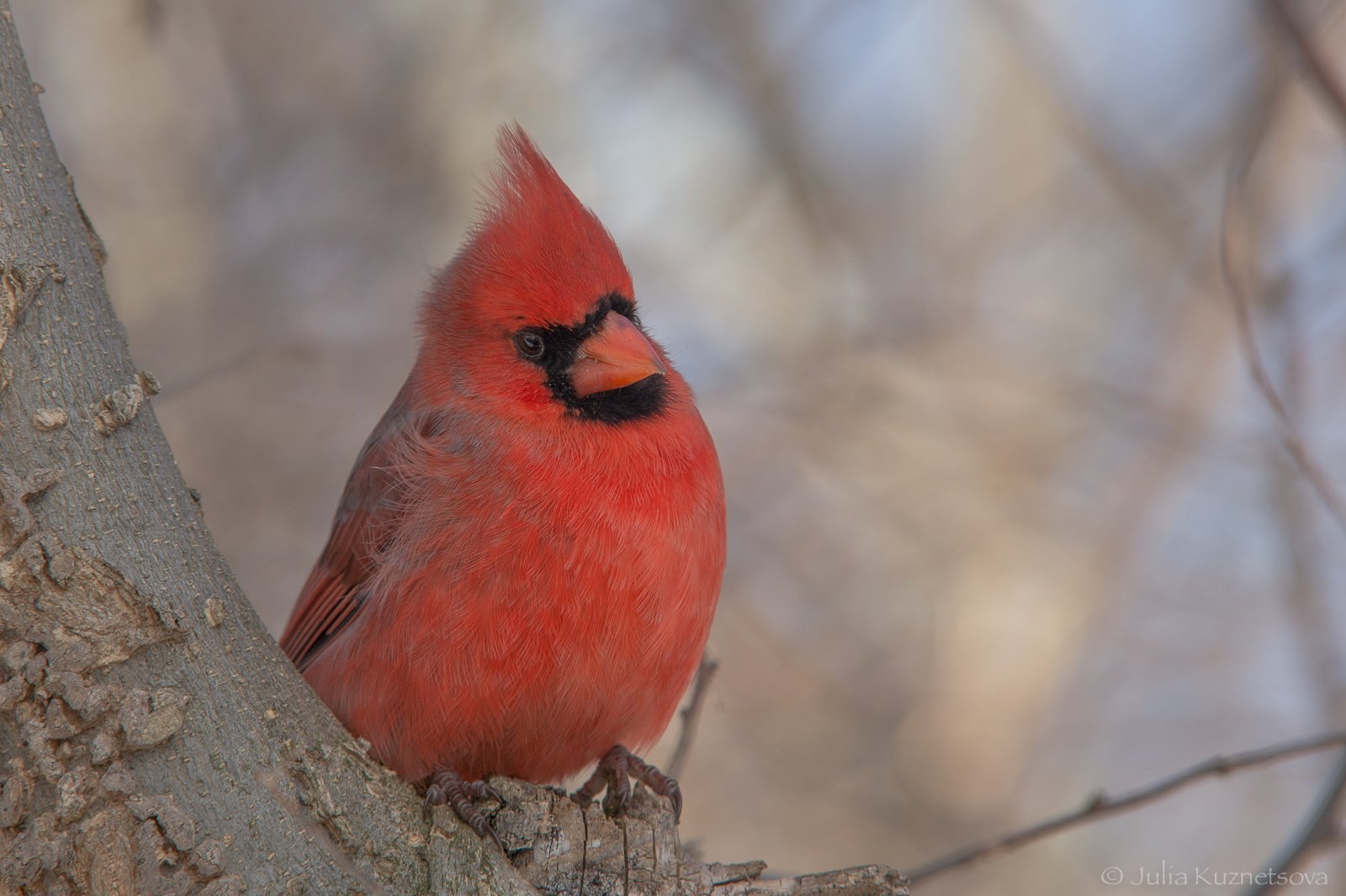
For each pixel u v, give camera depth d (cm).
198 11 1278
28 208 430
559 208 612
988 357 1253
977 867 1122
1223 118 1219
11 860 389
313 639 666
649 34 1331
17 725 397
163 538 423
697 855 596
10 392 412
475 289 617
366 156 1289
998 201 1333
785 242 1319
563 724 584
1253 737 1151
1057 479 1227
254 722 424
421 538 574
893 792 1173
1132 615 1203
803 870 1144
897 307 1277
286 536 1162
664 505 582
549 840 480
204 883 399
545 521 565
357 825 436
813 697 1203
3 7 451
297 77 1295
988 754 1173
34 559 404
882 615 1227
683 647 593
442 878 437
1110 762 1168
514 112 1311
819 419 1245
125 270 1223
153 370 1187
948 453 1235
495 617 561
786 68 1332
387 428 659
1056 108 1291
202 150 1269
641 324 689
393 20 1327
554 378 595
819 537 1241
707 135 1337
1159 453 1203
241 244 1252
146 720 405
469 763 596
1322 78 726
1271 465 1064
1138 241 1269
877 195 1346
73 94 1261
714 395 1247
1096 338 1255
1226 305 1197
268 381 1201
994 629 1202
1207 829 1126
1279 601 1115
